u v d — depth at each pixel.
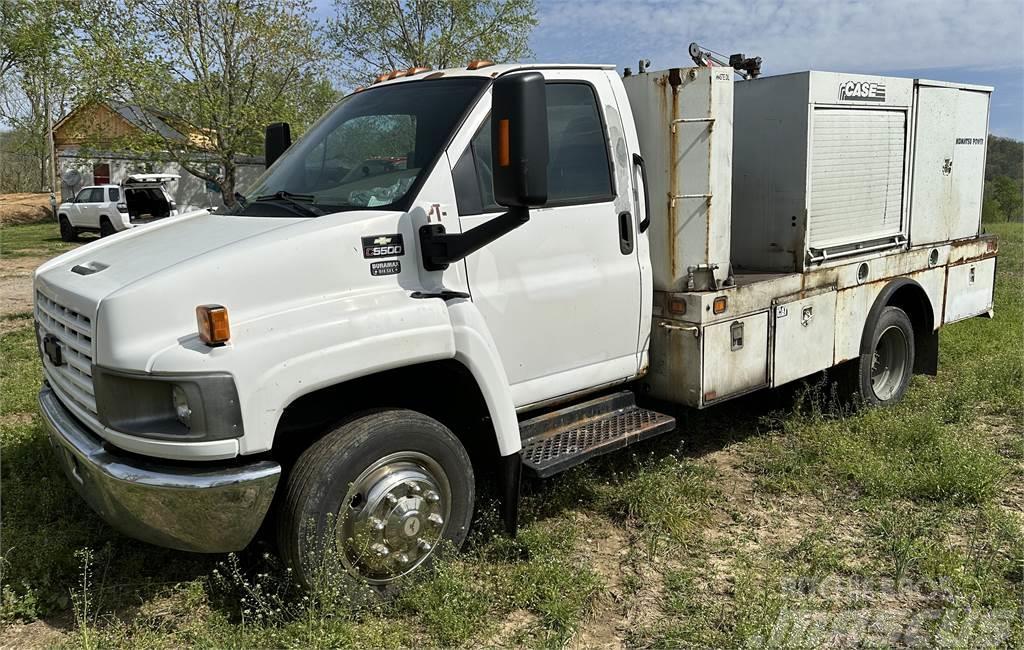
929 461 5.18
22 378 7.03
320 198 3.93
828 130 5.46
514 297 3.98
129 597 3.68
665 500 4.55
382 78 4.68
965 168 6.91
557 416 4.33
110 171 31.16
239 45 20.17
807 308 5.43
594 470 4.94
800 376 5.45
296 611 3.45
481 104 3.95
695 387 4.66
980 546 4.12
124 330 3.08
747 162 5.64
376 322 3.36
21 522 4.25
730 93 4.58
